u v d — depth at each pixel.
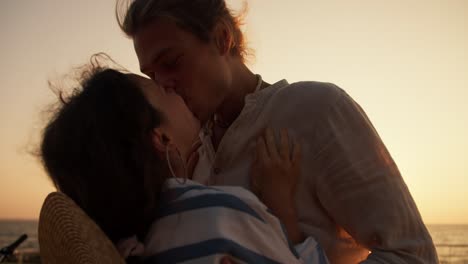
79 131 1.22
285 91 1.78
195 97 1.82
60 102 1.34
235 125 1.83
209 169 1.88
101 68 1.43
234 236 1.14
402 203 1.56
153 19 1.79
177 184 1.27
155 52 1.79
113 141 1.21
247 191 1.26
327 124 1.66
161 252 1.18
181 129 1.42
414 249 1.51
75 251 1.15
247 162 1.79
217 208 1.17
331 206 1.64
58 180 1.28
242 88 1.97
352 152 1.62
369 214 1.55
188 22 1.78
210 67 1.82
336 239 1.68
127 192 1.19
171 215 1.21
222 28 1.85
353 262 1.73
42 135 1.29
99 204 1.21
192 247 1.13
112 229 1.24
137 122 1.25
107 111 1.23
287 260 1.19
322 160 1.65
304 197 1.67
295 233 1.55
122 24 1.88
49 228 1.26
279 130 1.74
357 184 1.59
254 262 1.13
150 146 1.26
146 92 1.40
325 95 1.70
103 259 1.13
